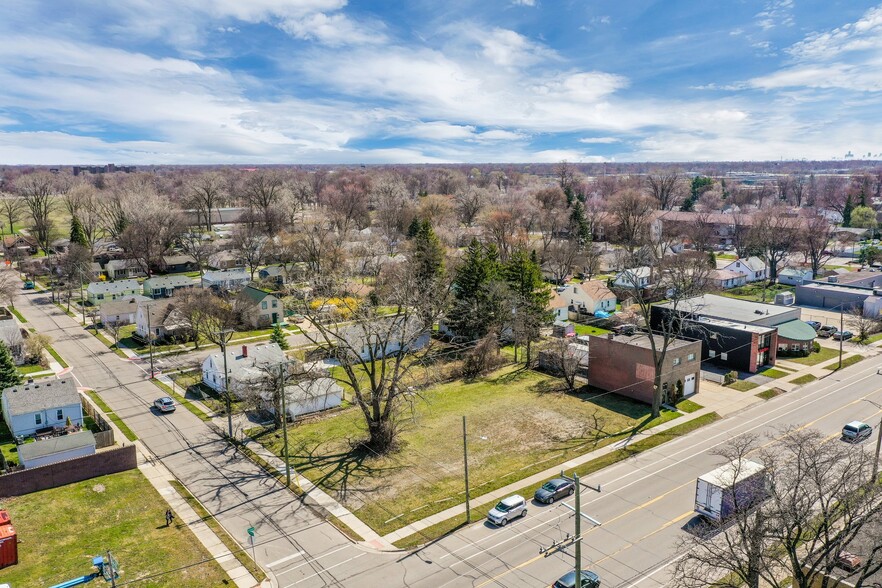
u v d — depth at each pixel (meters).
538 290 74.56
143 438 48.47
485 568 30.92
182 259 122.19
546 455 43.81
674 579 26.17
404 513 36.72
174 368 65.94
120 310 84.38
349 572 31.12
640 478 39.94
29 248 134.00
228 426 50.50
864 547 26.14
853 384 57.06
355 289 81.69
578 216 125.75
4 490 39.06
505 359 67.81
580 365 63.19
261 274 106.81
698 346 55.44
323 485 40.50
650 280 89.38
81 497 39.31
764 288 100.94
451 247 116.38
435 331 77.44
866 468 30.89
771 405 52.38
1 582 30.53
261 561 32.28
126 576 30.92
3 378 54.97
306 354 67.50
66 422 50.69
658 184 195.12
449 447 45.69
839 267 116.75
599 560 31.12
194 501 38.75
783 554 28.50
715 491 33.31
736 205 196.50
